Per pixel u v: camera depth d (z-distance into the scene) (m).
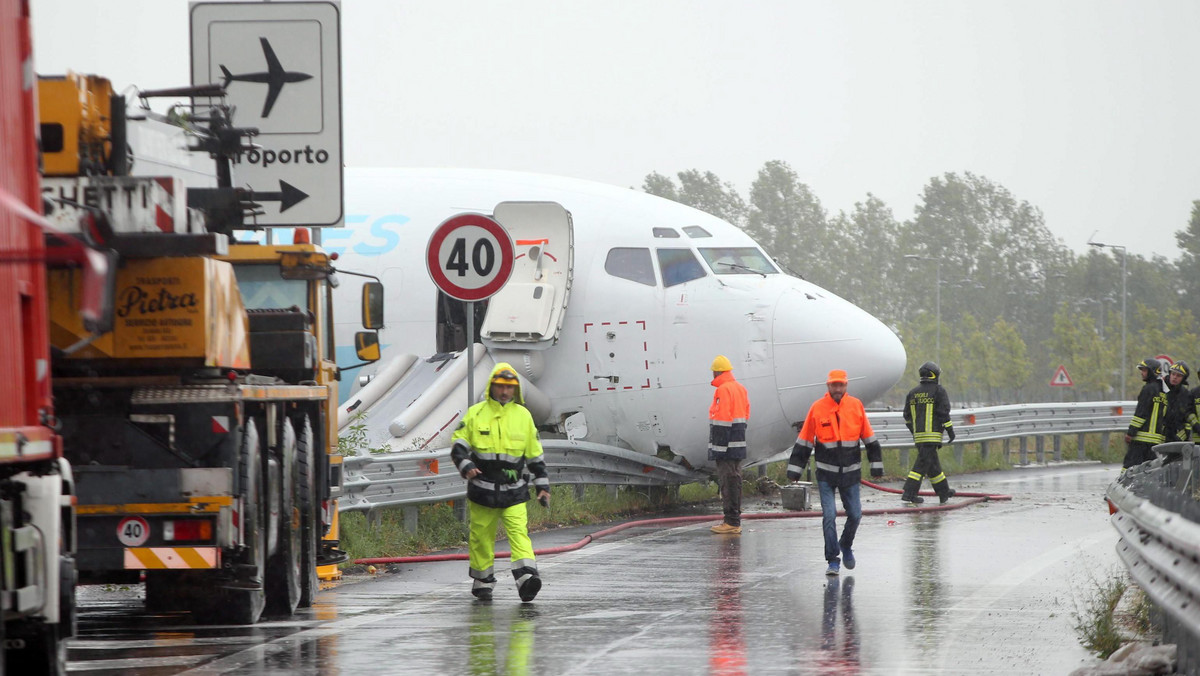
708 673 28.73
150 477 33.84
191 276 32.97
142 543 33.84
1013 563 50.38
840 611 38.50
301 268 47.81
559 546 57.06
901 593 42.41
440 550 57.78
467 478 41.34
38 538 23.20
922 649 31.91
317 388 43.25
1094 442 137.25
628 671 28.98
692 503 81.38
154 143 37.16
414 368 77.56
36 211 22.89
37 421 22.81
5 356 21.25
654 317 75.31
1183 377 71.38
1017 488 90.62
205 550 33.78
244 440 35.22
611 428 76.62
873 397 75.88
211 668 29.64
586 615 38.06
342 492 49.00
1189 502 24.77
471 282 50.53
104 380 34.28
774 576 47.03
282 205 53.06
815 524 67.44
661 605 39.97
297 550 40.38
